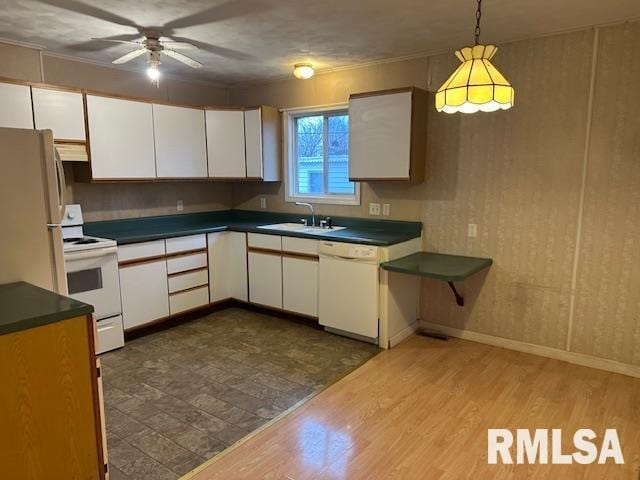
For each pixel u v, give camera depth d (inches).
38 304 66.2
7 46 132.0
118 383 117.4
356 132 149.6
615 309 120.8
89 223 156.6
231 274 180.7
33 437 61.3
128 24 115.9
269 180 185.2
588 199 121.6
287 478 80.4
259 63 157.9
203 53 144.6
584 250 123.7
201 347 141.8
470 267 127.3
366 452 87.8
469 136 139.1
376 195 161.8
